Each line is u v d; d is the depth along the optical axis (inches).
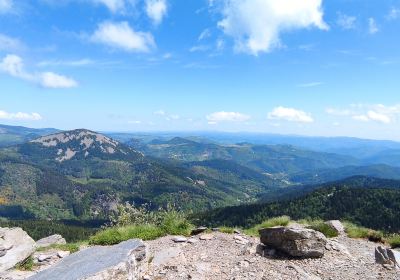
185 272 455.2
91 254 436.1
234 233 740.7
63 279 349.1
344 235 756.0
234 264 491.8
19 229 619.8
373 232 753.6
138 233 717.9
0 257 547.5
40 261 590.2
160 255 514.3
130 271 390.3
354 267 477.1
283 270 458.0
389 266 473.1
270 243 552.1
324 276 444.5
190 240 652.1
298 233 519.8
